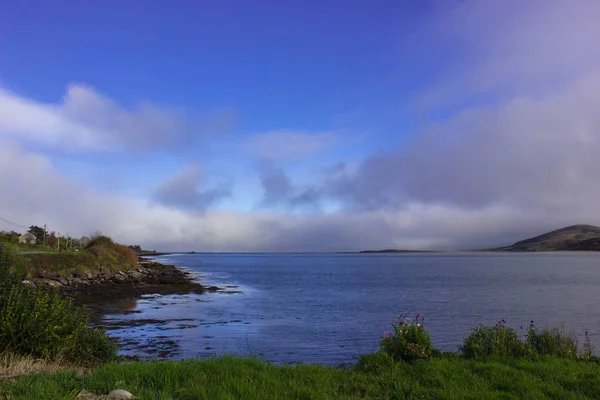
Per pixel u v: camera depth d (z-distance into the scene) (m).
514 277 69.12
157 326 22.69
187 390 6.52
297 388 6.99
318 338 19.81
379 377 8.24
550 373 8.34
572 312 29.11
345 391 7.30
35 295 9.93
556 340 11.02
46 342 9.04
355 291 46.12
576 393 7.09
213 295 40.84
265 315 27.66
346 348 17.64
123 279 48.97
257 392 6.64
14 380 6.83
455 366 8.91
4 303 9.45
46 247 59.69
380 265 137.38
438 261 179.25
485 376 8.20
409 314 28.17
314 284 57.19
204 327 22.58
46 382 6.58
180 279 58.53
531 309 30.72
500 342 10.62
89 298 34.62
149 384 7.04
